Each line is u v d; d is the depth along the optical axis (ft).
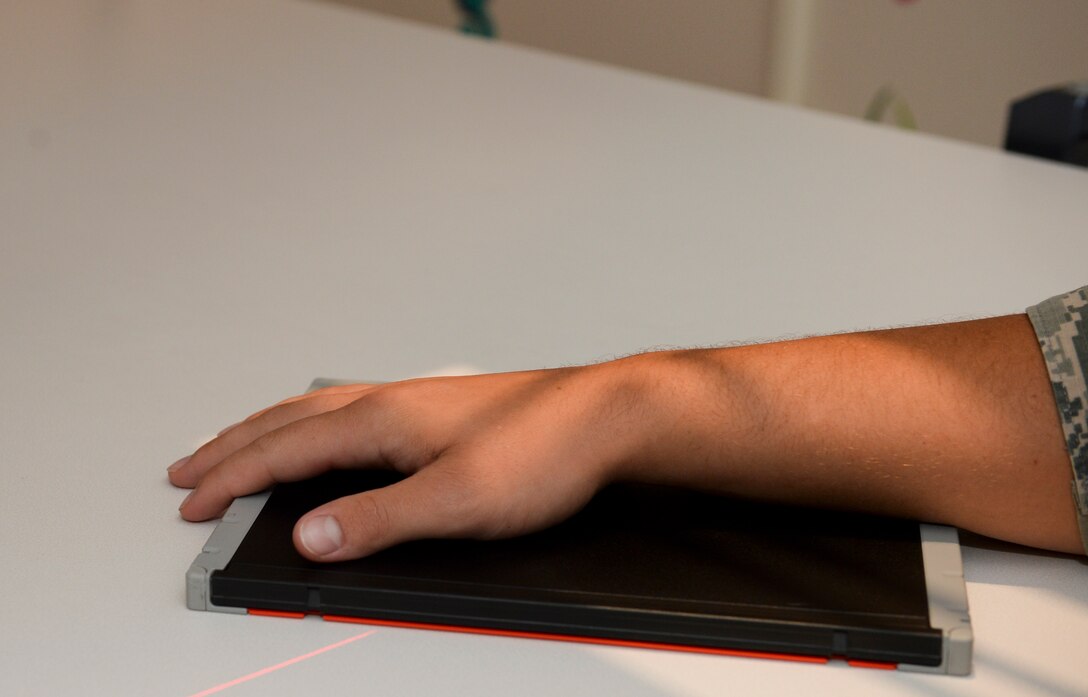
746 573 2.13
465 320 3.34
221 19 6.10
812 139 4.86
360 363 3.09
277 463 2.35
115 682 1.95
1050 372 2.20
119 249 3.75
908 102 8.38
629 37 9.35
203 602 2.12
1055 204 4.25
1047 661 2.03
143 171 4.35
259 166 4.42
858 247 3.87
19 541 2.32
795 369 2.32
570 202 4.19
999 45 7.86
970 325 2.34
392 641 2.06
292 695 1.93
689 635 2.02
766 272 3.69
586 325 3.33
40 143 4.58
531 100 5.17
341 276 3.60
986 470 2.20
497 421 2.30
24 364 3.05
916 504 2.26
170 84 5.22
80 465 2.60
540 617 2.04
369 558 2.15
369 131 4.78
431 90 5.25
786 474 2.27
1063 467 2.18
